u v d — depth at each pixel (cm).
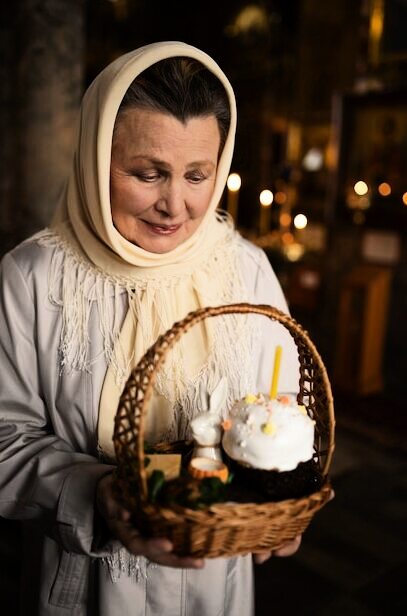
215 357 95
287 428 73
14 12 236
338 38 450
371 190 377
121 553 91
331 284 414
